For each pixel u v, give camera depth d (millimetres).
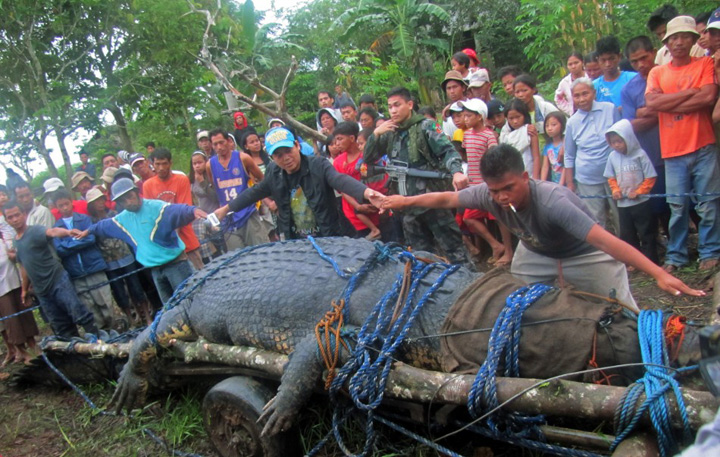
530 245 3580
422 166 5137
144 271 6711
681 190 5070
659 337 2574
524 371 2789
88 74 17094
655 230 5430
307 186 4953
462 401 2703
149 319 6840
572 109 6688
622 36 8562
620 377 2664
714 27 4586
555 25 9180
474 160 6078
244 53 16469
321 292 3479
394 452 3295
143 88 17391
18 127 16312
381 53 16234
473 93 7617
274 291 3598
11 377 5434
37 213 6562
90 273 6195
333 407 3438
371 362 3061
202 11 8227
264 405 3328
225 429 3559
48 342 5020
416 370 2887
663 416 2234
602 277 3523
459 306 3037
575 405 2436
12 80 15844
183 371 4051
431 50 16703
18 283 6059
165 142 18750
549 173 6340
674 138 5012
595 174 5535
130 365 4129
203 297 3996
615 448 2406
